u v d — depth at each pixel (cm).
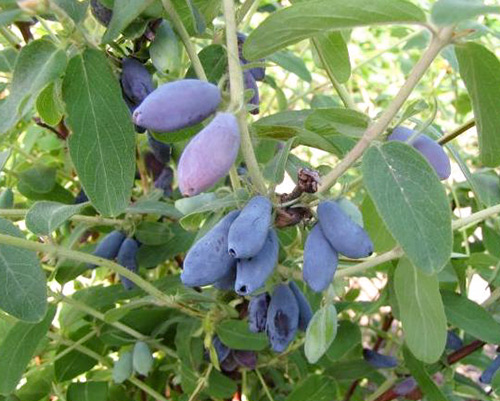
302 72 32
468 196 33
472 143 46
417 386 27
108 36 19
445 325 20
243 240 17
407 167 17
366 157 17
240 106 17
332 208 18
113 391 29
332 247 18
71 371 29
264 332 25
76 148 19
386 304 26
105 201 19
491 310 26
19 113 18
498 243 28
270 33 17
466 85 18
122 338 28
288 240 27
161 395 31
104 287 28
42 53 18
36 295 21
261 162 27
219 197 22
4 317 27
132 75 20
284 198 19
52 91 21
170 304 24
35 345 24
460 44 17
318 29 17
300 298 22
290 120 23
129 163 19
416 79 17
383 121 17
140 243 28
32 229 22
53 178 30
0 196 28
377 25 17
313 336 20
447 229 16
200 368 28
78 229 28
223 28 23
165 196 30
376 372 29
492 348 43
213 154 16
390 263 24
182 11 22
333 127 21
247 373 29
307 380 26
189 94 17
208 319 25
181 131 22
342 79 25
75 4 19
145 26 20
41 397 29
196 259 18
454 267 27
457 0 15
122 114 19
